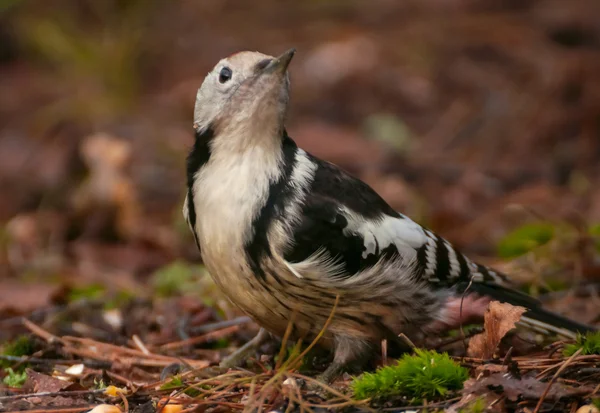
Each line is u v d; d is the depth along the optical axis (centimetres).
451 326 775
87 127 1758
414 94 1802
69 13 2022
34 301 1053
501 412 607
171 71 1984
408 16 2095
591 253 1045
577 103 1688
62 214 1465
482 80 1825
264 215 696
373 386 648
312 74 1872
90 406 669
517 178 1529
